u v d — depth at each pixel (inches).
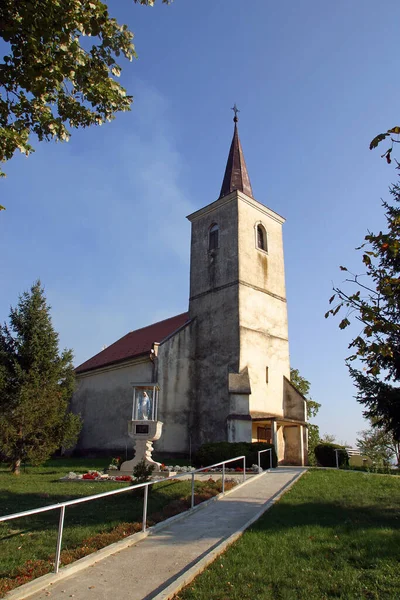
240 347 957.8
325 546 298.4
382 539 308.0
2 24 319.6
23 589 224.5
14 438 685.9
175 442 954.7
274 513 396.5
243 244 1050.1
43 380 745.0
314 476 631.2
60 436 746.8
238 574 251.3
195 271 1124.5
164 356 998.4
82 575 252.1
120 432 1065.5
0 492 498.3
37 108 369.4
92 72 358.0
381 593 226.1
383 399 633.6
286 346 1077.1
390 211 653.9
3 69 339.6
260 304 1040.2
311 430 1424.7
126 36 353.7
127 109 382.9
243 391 908.0
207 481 553.6
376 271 263.7
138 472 484.1
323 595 225.6
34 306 775.1
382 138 224.8
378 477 624.1
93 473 626.8
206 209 1139.3
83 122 384.2
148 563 271.6
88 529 333.4
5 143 344.2
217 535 330.3
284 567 262.4
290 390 1023.6
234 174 1177.4
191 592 229.0
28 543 303.1
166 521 362.9
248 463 768.3
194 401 1008.9
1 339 756.0
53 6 310.0
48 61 335.9
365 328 253.6
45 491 504.4
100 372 1195.9
